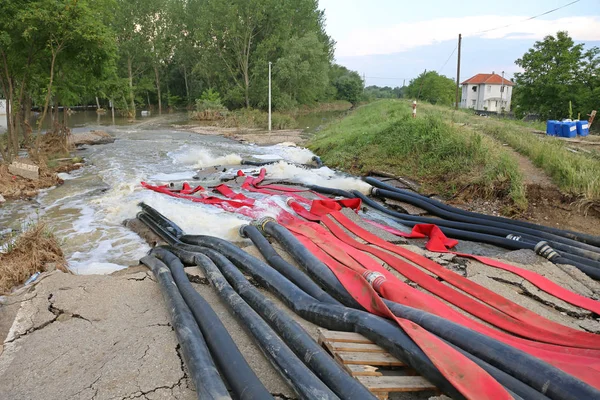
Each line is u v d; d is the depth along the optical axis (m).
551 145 9.70
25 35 9.88
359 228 6.10
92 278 4.35
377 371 2.75
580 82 29.48
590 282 4.60
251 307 3.56
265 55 40.66
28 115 15.08
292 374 2.57
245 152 16.38
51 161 13.17
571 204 6.98
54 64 12.45
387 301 3.48
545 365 2.48
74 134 20.52
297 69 40.53
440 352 2.59
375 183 9.55
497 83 60.91
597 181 7.04
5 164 10.33
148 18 46.28
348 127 18.64
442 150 10.12
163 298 3.86
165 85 56.81
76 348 3.15
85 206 8.27
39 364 2.97
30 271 4.84
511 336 3.31
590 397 2.20
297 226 6.15
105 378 2.80
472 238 6.16
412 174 10.09
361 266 4.61
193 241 5.41
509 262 5.05
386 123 14.06
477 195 8.09
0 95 35.72
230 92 41.44
